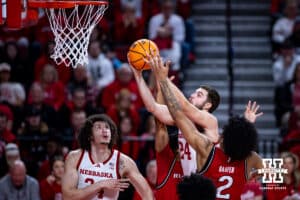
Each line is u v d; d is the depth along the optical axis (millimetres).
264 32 30344
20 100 25781
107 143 15734
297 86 27250
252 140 14125
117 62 28141
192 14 30672
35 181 20375
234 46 29891
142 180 15953
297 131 24500
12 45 27156
